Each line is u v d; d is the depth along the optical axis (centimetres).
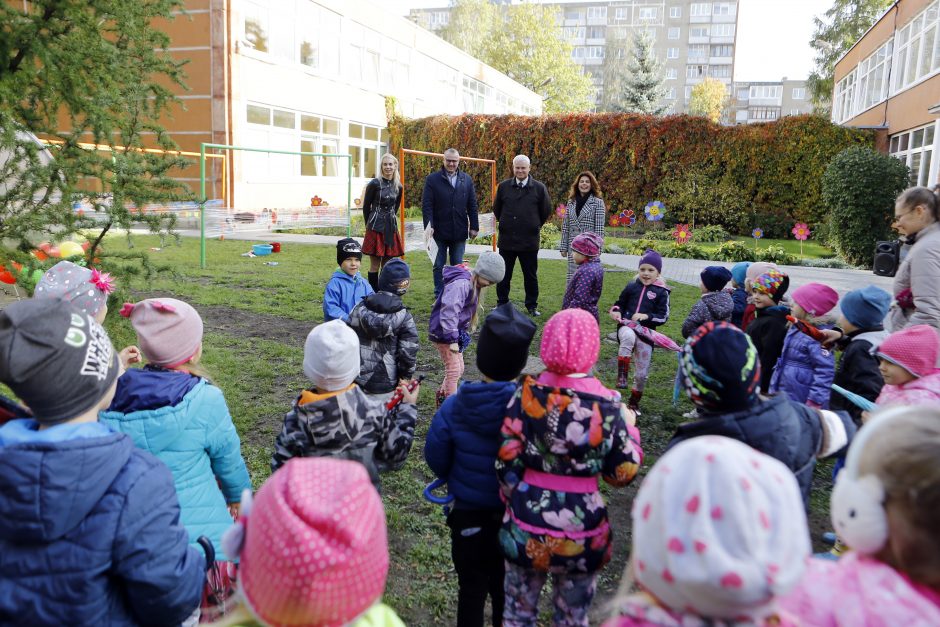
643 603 131
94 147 452
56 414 159
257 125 2139
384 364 397
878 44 2417
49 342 156
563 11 11850
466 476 253
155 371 238
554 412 219
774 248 1689
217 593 225
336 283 489
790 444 210
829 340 376
